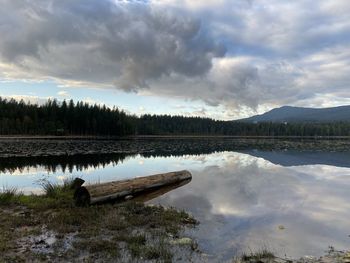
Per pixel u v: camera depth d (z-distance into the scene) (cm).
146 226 997
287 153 4534
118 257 735
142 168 2603
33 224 981
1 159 3003
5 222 983
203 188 1723
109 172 2322
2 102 10862
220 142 8569
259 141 9606
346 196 1505
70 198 1329
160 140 9156
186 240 855
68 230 923
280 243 866
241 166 2822
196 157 3753
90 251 771
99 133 11000
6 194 1304
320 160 3453
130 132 11825
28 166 2564
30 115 10412
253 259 741
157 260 722
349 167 2778
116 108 11938
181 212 1152
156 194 1562
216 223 1045
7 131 9312
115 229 954
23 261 703
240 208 1258
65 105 11012
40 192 1544
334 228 1009
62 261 710
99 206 1245
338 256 772
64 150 4238
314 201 1392
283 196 1497
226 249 812
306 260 745
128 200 1423
